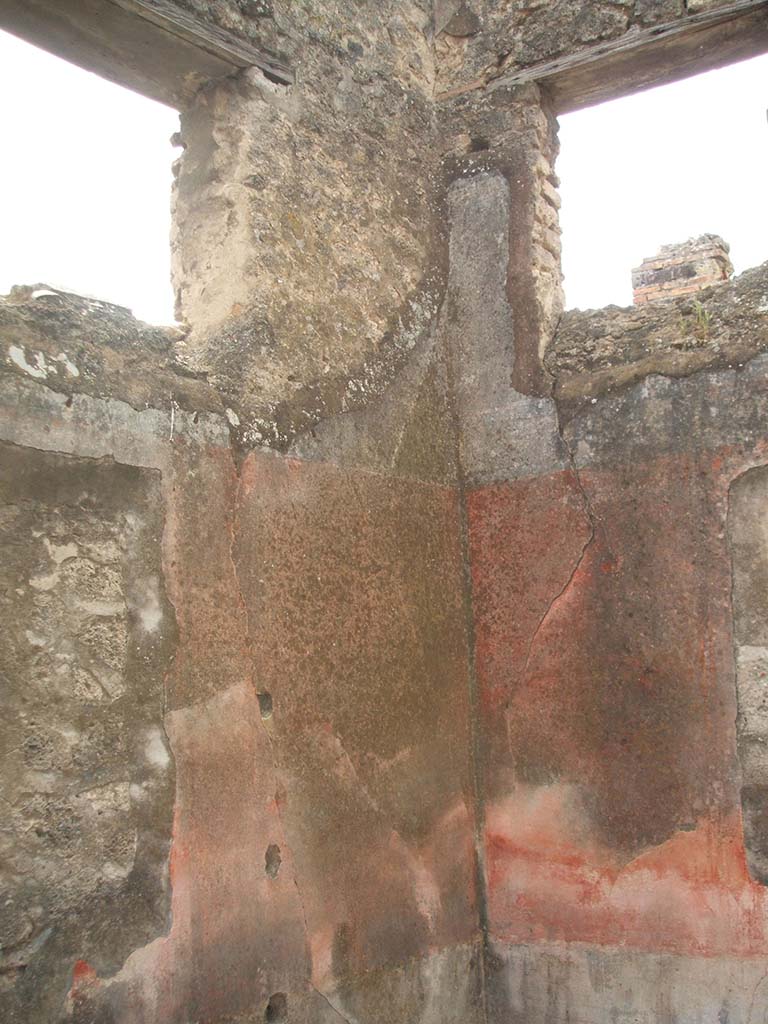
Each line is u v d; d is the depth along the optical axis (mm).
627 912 3484
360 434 3414
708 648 3387
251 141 3150
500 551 3816
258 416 3012
